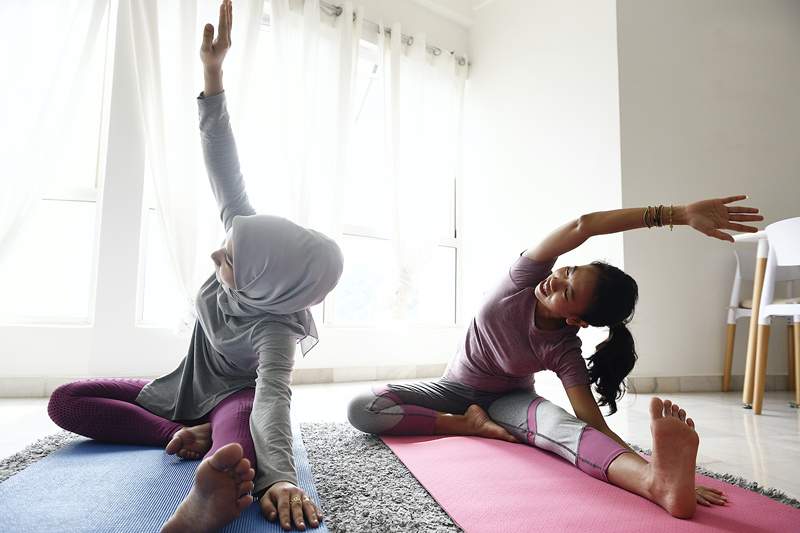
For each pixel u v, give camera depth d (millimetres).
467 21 4332
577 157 3420
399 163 3736
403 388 1754
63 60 2631
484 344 1698
